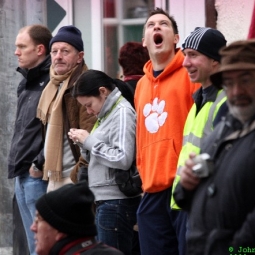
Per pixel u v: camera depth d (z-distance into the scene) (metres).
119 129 18.27
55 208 12.82
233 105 12.05
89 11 24.69
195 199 12.32
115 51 24.59
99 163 18.38
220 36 16.31
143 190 17.77
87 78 18.44
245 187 11.72
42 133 20.47
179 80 17.48
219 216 11.89
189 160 12.34
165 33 17.83
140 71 20.19
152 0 23.95
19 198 21.11
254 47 12.01
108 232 18.30
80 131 18.48
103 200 18.34
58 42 19.72
